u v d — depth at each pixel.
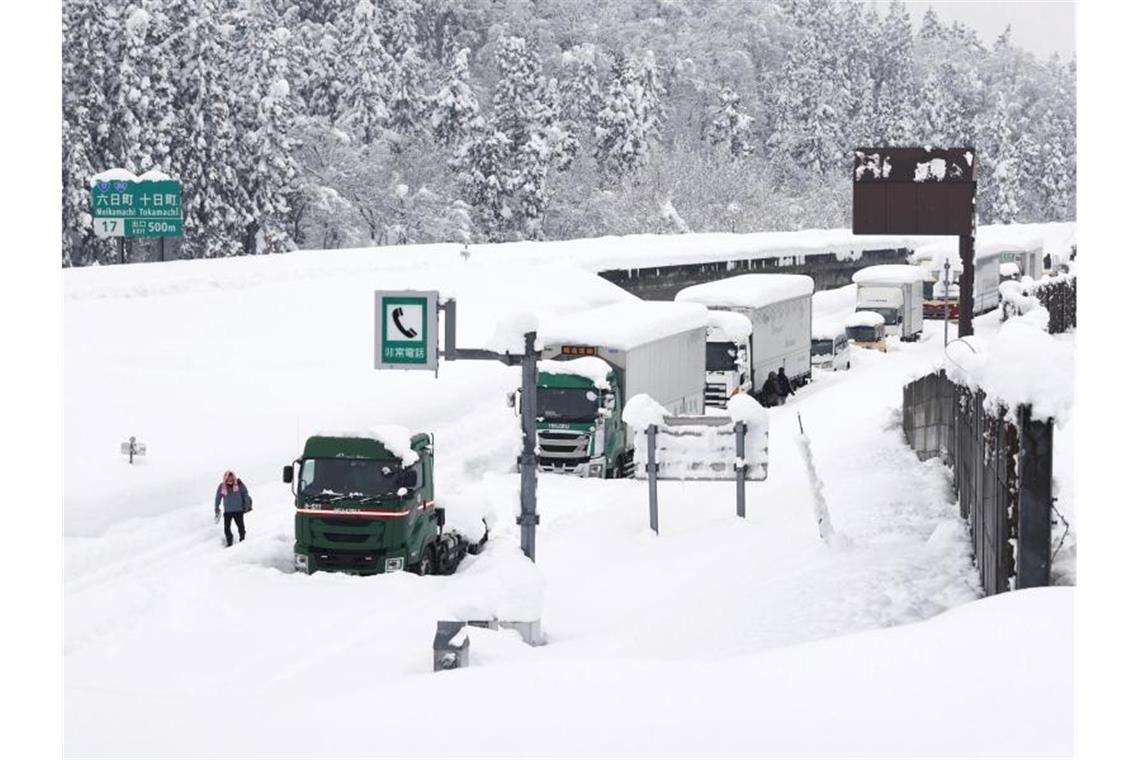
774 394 73.44
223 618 31.12
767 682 18.89
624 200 160.00
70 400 54.03
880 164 67.19
